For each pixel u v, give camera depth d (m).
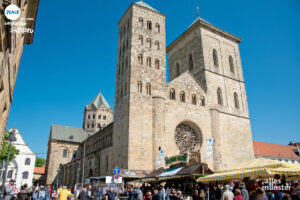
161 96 48.62
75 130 110.06
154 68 51.69
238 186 18.81
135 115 45.47
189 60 65.62
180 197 22.44
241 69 66.56
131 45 51.22
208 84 57.38
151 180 34.78
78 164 77.56
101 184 39.62
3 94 14.34
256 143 88.06
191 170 27.72
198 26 63.91
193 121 50.88
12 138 24.66
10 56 13.36
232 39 68.50
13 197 25.16
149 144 44.56
